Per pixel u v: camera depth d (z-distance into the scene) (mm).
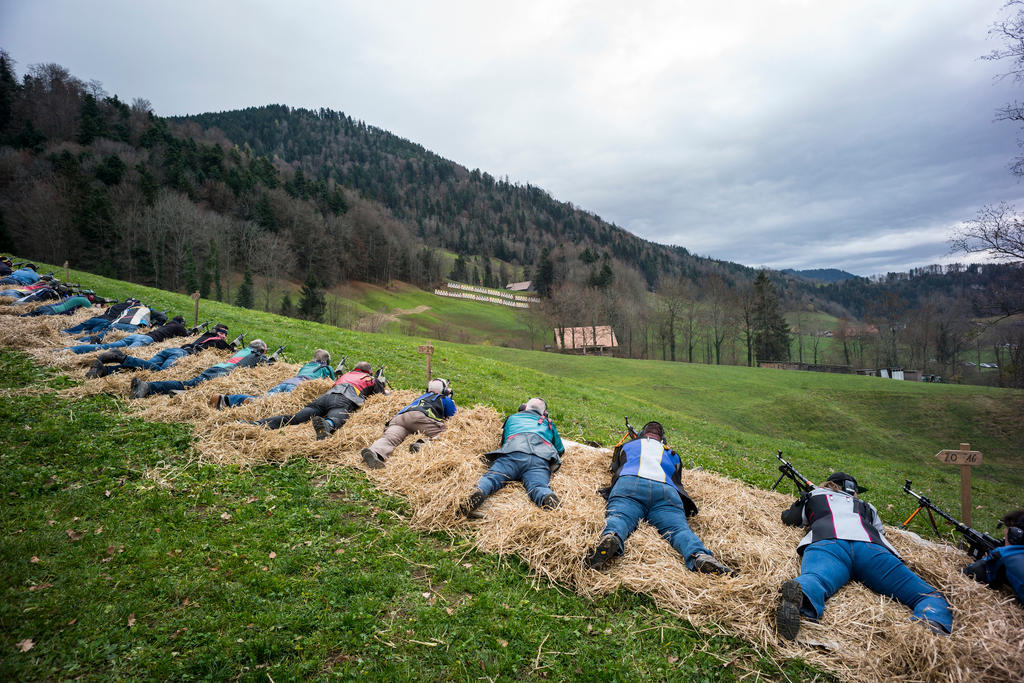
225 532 4512
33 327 10414
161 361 9273
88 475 5297
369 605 3713
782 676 3381
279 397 7727
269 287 91875
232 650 3160
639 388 44719
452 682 3092
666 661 3436
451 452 6125
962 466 5961
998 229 19141
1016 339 49844
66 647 3080
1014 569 4316
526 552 4500
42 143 100188
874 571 4234
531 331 98000
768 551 4602
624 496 5004
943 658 3463
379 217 145125
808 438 38125
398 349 18969
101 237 74000
